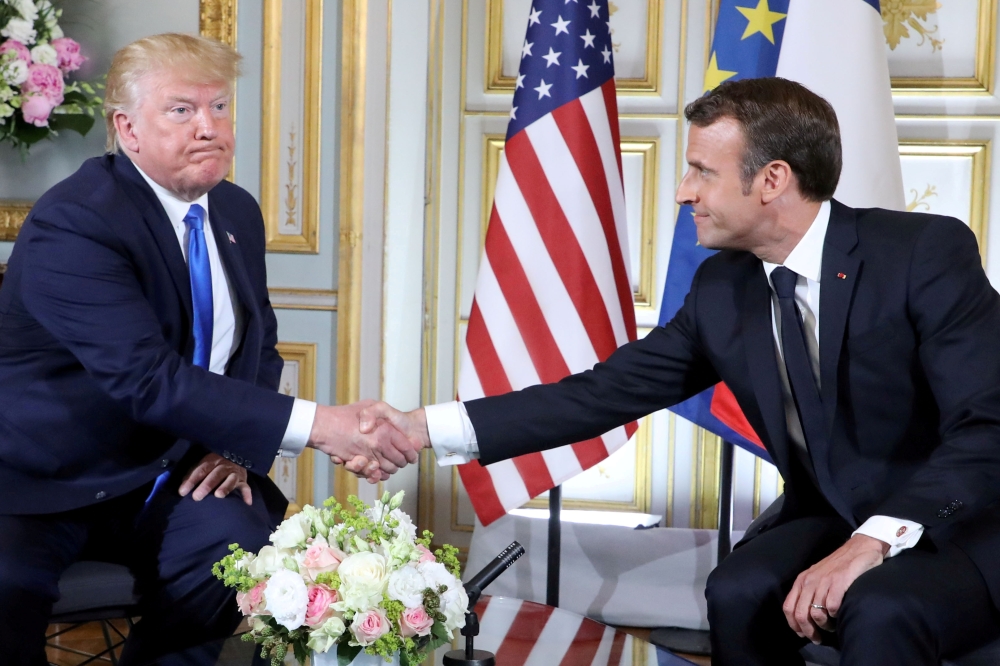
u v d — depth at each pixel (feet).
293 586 4.58
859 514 6.01
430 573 4.79
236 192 7.93
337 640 4.62
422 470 11.98
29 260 6.49
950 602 5.18
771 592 5.72
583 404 6.83
